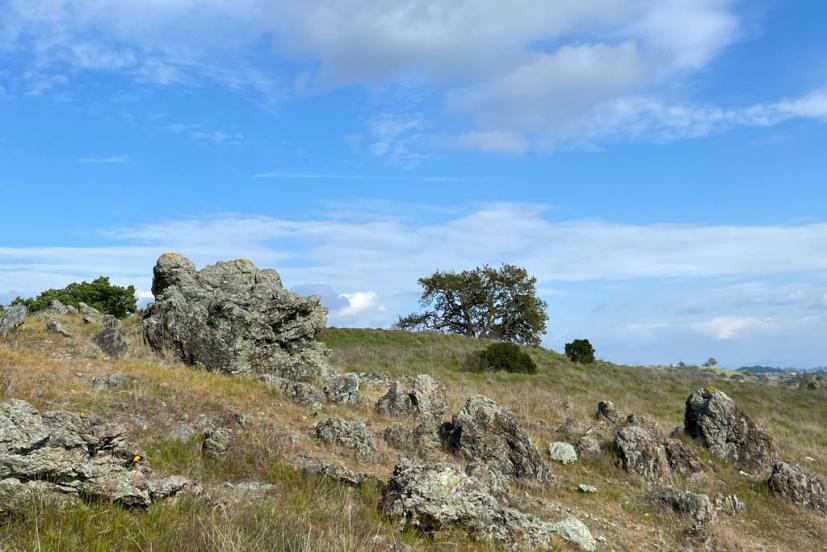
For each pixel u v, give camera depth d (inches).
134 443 438.9
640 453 716.0
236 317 792.9
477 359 1526.8
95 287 1327.5
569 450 721.6
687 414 872.9
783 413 1289.4
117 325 853.8
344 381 773.9
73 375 586.6
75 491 320.8
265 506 365.7
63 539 276.1
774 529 637.3
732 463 804.0
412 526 396.2
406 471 427.8
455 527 397.4
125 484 331.3
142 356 757.3
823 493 719.1
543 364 1665.8
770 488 727.1
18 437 313.9
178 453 447.5
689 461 757.3
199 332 773.9
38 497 305.1
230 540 280.4
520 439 647.8
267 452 486.9
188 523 315.0
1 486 299.0
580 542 459.2
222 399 609.9
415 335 1904.5
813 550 602.9
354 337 1808.6
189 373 697.0
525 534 413.1
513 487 591.2
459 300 2449.6
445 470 422.0
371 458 557.0
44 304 1224.8
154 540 290.5
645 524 569.6
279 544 306.3
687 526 572.1
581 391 1282.0
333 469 467.8
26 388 501.7
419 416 741.9
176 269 896.9
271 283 924.6
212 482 419.2
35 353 690.2
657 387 1477.6
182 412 535.5
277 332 843.4
